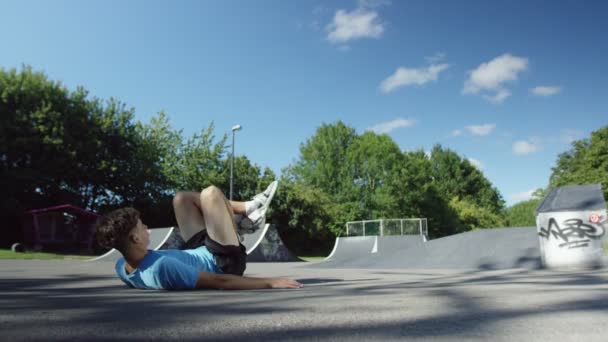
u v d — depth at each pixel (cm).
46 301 203
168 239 1476
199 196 301
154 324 137
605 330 128
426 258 919
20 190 2488
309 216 3738
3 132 2402
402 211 4388
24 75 2580
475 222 5400
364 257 1052
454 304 188
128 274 268
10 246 2516
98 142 2645
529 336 119
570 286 295
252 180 3544
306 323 139
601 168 4103
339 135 4791
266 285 279
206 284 264
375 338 117
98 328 130
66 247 2467
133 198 2920
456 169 6594
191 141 3322
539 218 652
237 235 301
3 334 121
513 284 320
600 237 609
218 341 114
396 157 4531
